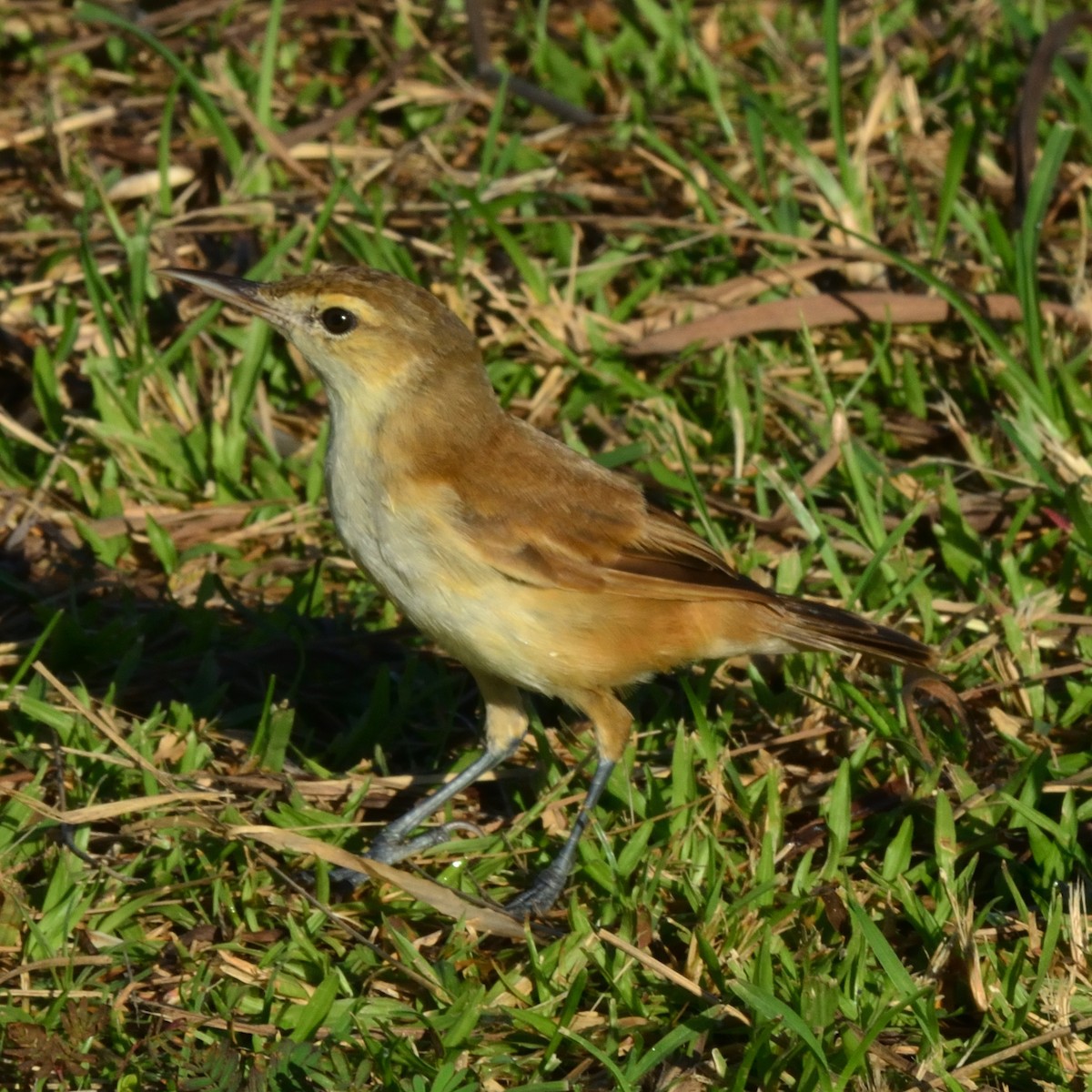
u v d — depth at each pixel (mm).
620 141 15180
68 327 12602
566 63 16109
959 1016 7965
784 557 10820
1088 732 9773
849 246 13805
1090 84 15602
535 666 9102
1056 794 9273
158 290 13359
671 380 12828
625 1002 7973
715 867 8719
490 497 8914
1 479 11992
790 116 15602
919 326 13156
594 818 9086
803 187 14562
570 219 14047
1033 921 8070
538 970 8109
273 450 12250
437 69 16141
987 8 16484
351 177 14422
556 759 9883
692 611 9258
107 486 11961
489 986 8289
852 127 15562
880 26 16781
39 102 15445
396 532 9023
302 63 16531
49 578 11258
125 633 10453
